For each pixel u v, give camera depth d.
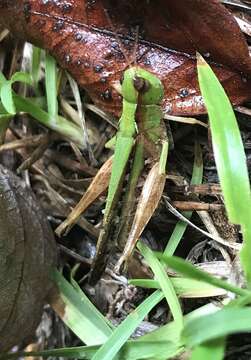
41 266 0.07
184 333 0.05
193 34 0.07
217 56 0.07
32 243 0.07
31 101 0.09
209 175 0.08
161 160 0.07
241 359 0.07
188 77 0.07
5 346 0.07
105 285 0.08
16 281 0.07
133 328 0.07
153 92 0.06
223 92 0.06
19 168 0.09
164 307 0.08
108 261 0.08
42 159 0.09
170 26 0.07
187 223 0.08
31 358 0.08
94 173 0.09
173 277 0.07
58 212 0.09
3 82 0.08
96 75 0.07
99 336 0.07
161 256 0.05
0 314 0.07
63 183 0.09
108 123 0.09
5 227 0.07
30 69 0.09
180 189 0.08
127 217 0.07
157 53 0.07
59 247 0.08
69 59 0.07
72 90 0.08
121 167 0.07
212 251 0.08
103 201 0.08
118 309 0.08
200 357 0.05
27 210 0.07
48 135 0.09
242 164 0.06
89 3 0.07
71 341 0.08
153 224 0.08
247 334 0.07
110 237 0.07
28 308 0.07
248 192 0.06
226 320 0.05
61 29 0.07
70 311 0.08
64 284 0.08
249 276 0.06
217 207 0.07
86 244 0.09
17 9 0.07
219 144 0.06
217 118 0.06
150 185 0.07
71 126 0.08
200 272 0.05
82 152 0.09
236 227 0.07
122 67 0.07
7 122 0.08
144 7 0.07
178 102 0.07
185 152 0.08
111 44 0.07
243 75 0.07
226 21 0.07
